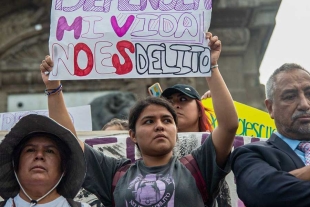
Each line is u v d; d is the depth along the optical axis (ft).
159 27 15.99
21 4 48.06
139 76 15.83
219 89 15.49
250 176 14.15
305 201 13.30
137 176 14.70
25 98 47.80
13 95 47.85
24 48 48.21
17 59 48.03
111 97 42.91
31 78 47.91
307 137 15.05
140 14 16.12
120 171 15.53
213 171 14.99
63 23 16.07
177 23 15.97
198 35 15.88
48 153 14.17
